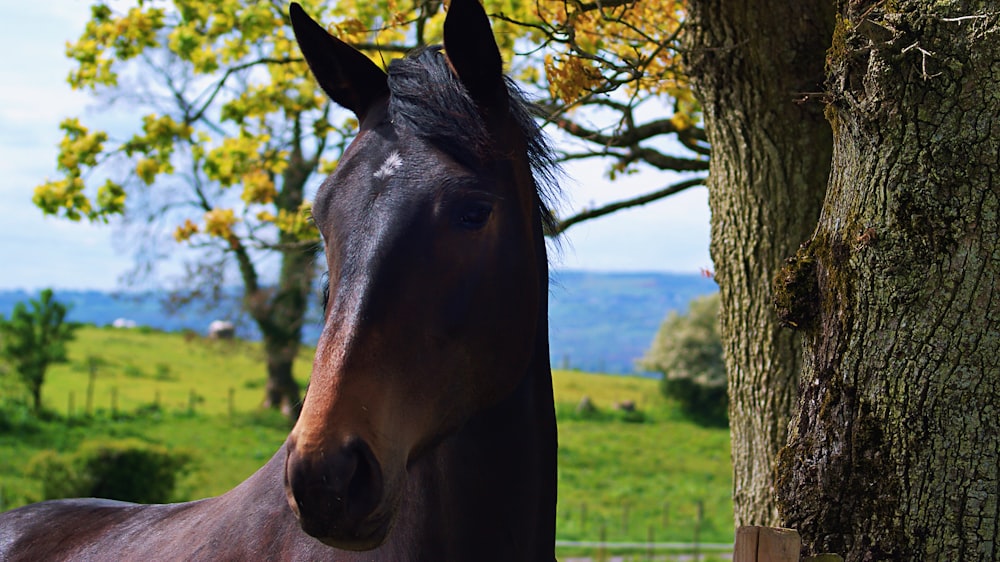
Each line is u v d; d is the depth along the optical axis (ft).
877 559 7.43
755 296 12.36
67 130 23.49
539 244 7.26
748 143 11.98
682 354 134.21
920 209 7.16
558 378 171.01
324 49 7.12
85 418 99.76
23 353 100.73
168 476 51.55
